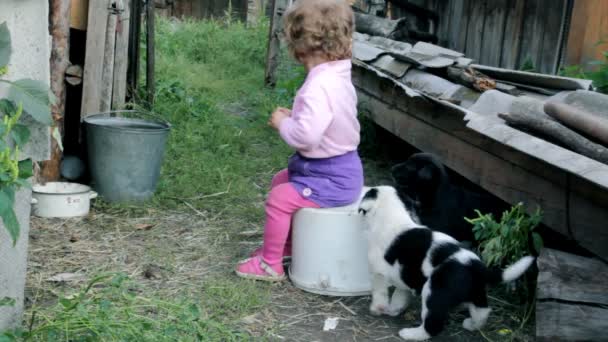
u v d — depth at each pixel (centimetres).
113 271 354
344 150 345
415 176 375
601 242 321
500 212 380
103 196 412
